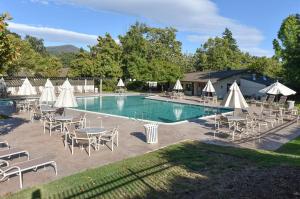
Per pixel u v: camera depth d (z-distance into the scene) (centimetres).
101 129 1191
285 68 3316
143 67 4553
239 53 7606
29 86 2338
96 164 943
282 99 2527
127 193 715
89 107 3062
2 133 1384
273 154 1084
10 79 3762
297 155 1095
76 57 5031
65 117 1495
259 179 778
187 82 4662
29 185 756
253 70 4534
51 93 1780
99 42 4975
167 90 5081
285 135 1502
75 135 1066
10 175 785
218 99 3762
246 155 1059
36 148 1123
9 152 905
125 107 3123
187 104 3250
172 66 4534
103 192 719
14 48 1049
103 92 4631
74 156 1027
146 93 4656
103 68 4616
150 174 848
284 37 4606
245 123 1518
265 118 1905
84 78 4588
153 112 2791
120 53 5059
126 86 5341
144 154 1070
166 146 1197
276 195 656
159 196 695
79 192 718
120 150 1122
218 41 7088
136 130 1530
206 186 748
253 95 3734
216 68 6631
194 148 1170
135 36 5425
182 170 885
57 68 6041
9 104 2658
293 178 771
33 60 5131
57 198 682
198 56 7000
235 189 712
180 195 696
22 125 1600
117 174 847
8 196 687
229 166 923
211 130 1584
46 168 891
